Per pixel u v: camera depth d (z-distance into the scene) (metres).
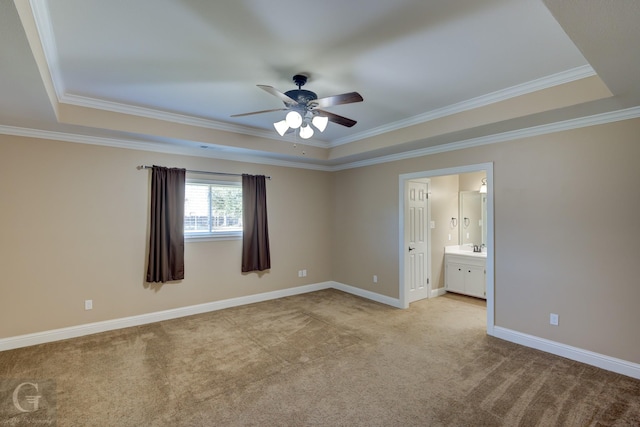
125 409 2.32
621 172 2.82
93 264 3.82
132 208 4.06
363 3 1.78
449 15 1.89
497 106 3.12
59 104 3.17
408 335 3.71
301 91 2.68
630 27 1.54
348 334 3.75
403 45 2.23
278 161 5.37
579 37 1.64
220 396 2.49
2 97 2.51
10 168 3.39
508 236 3.56
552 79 2.70
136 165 4.09
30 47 1.76
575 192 3.08
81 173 3.76
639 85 2.23
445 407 2.34
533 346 3.35
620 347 2.82
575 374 2.80
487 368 2.92
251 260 5.02
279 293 5.39
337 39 2.15
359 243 5.53
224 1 1.75
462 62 2.47
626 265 2.80
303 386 2.63
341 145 5.02
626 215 2.80
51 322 3.58
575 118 3.01
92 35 2.09
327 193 6.05
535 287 3.35
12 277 3.39
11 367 2.95
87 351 3.29
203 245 4.61
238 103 3.41
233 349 3.34
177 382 2.69
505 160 3.58
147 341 3.54
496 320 3.66
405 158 4.73
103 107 3.40
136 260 4.09
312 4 1.78
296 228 5.62
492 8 1.82
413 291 5.05
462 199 5.95
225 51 2.31
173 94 3.15
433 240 5.43
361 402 2.41
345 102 2.51
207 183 4.65
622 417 2.21
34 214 3.51
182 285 4.43
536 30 2.04
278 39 2.15
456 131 3.48
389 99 3.26
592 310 2.98
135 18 1.91
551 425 2.14
